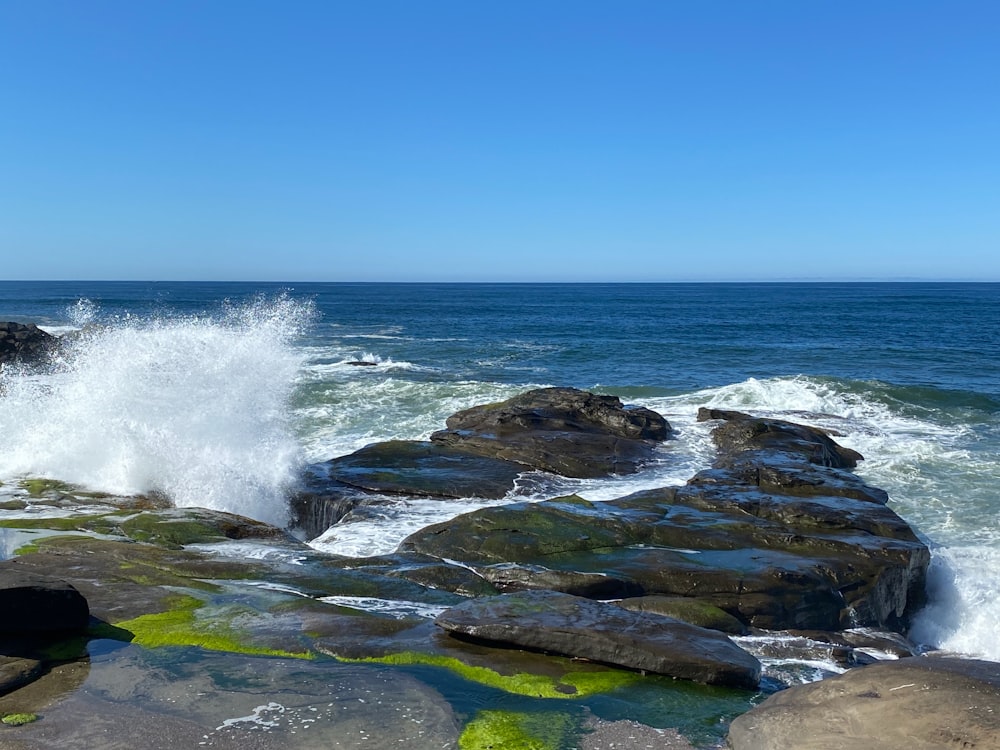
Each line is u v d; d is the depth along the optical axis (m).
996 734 4.73
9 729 5.43
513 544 11.00
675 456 17.30
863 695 5.54
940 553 12.41
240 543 11.03
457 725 5.69
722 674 6.75
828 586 10.31
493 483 14.93
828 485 13.65
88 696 5.94
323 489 14.73
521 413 18.45
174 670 6.42
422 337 52.84
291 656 6.79
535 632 7.16
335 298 137.25
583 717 5.95
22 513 12.38
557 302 119.31
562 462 16.06
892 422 22.14
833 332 54.84
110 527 11.48
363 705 5.89
